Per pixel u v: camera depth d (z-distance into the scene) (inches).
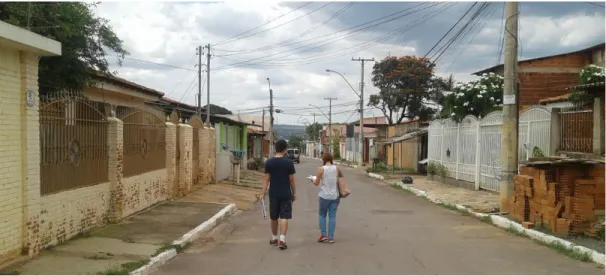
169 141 594.9
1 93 263.4
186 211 511.2
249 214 563.8
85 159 370.0
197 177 793.6
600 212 356.5
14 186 274.8
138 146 486.6
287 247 354.3
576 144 496.4
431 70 1748.3
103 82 590.6
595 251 309.4
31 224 288.2
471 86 865.5
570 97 544.1
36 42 268.7
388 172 1304.1
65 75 466.6
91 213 378.9
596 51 866.8
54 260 284.8
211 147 882.1
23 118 281.7
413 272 279.4
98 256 300.0
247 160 1555.1
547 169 385.1
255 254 331.6
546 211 383.9
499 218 455.5
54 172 321.4
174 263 306.0
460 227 446.0
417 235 403.9
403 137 1224.2
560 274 274.5
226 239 390.9
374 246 356.5
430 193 741.9
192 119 765.3
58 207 324.2
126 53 526.9
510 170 490.9
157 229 400.8
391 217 517.0
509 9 491.5
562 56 889.5
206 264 303.1
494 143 705.6
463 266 293.6
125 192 445.1
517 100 493.0
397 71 1749.5
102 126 402.3
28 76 284.0
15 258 276.8
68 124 340.8
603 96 455.2
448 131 900.6
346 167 2038.6
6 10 393.1
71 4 435.5
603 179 356.5
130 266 277.6
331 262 305.1
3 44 259.4
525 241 374.0
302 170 1585.9
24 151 281.7
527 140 601.0
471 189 771.4
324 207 373.4
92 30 484.1
